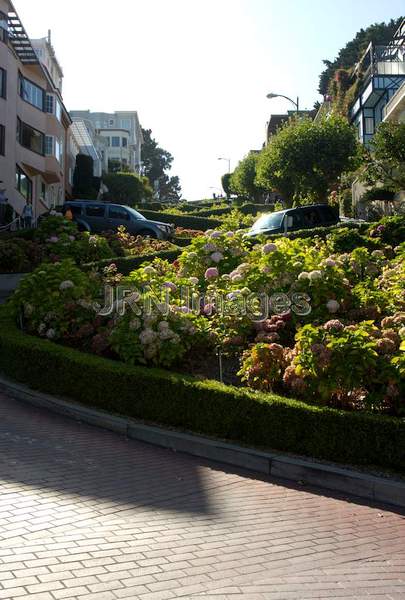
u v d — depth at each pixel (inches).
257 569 183.2
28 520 203.0
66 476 256.7
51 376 393.7
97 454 297.9
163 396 341.4
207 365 392.8
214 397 323.3
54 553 177.6
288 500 255.9
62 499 227.6
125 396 356.5
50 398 383.9
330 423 287.9
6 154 1314.0
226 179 3663.9
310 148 1450.5
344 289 418.3
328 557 198.8
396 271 458.9
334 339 301.7
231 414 316.5
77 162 2309.3
